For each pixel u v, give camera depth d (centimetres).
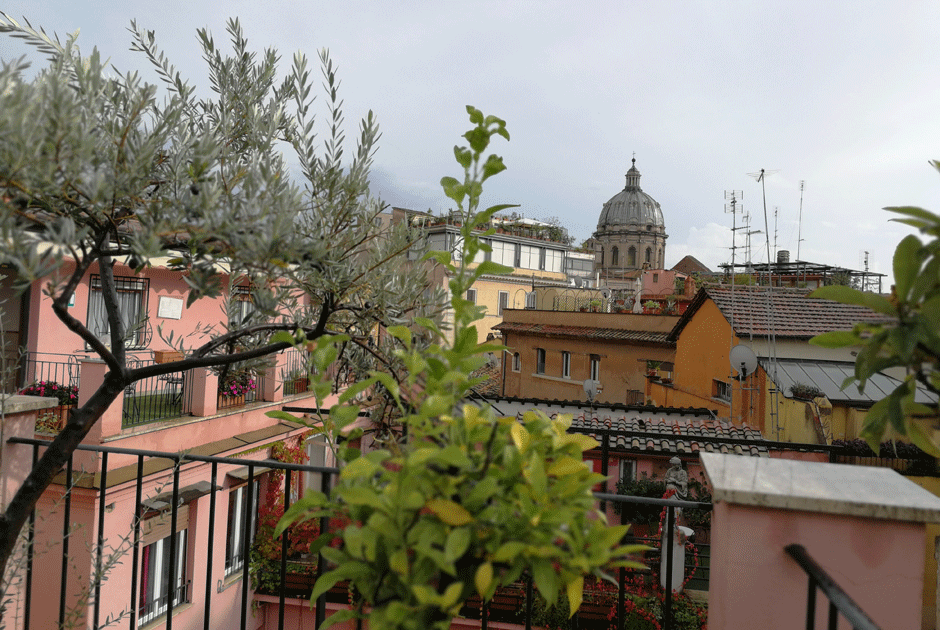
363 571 137
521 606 1021
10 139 145
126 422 1009
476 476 131
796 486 189
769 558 185
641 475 1270
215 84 278
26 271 143
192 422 1088
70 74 220
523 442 138
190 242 181
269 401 1276
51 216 196
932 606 1025
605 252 10819
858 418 1245
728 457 221
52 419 956
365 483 139
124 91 217
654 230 10694
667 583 230
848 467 214
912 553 178
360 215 256
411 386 169
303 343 183
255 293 201
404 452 138
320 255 202
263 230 180
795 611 182
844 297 136
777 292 1897
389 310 261
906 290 131
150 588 967
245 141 277
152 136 197
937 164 133
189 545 1036
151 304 1341
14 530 218
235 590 1129
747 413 1562
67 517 304
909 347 123
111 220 197
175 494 285
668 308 3947
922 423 145
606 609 993
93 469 895
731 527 188
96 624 300
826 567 182
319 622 238
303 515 165
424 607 121
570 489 133
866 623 127
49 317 1171
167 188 211
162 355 915
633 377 2877
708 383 1912
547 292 4281
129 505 914
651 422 1435
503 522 125
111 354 222
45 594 848
